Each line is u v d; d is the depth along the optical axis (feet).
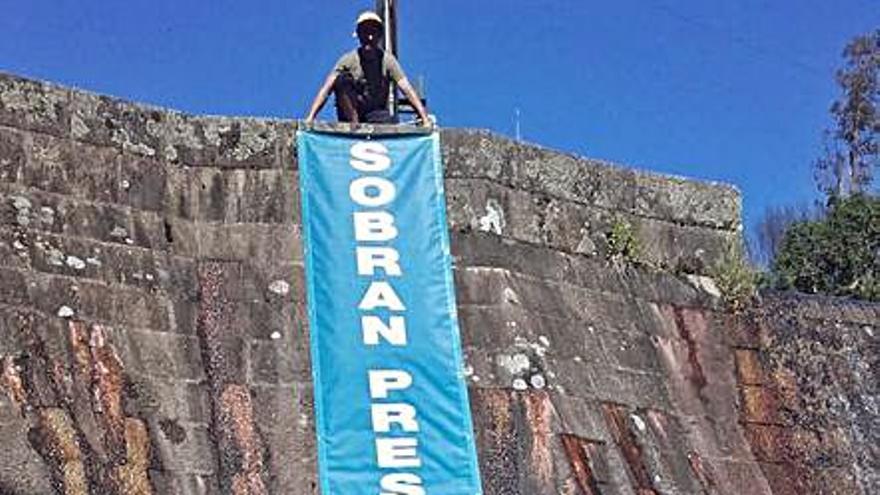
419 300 36.81
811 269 71.67
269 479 33.47
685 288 42.86
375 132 39.22
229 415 34.32
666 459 37.91
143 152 37.52
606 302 40.78
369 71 40.81
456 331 36.55
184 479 32.53
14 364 32.04
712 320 42.60
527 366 37.19
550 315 39.04
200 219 37.68
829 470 40.57
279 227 38.01
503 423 35.94
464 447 34.83
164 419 33.37
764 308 43.73
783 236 83.71
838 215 72.59
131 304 35.06
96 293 34.68
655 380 39.99
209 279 36.70
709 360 41.63
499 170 40.16
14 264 33.83
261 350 35.76
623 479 36.37
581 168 42.06
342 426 34.47
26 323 32.99
